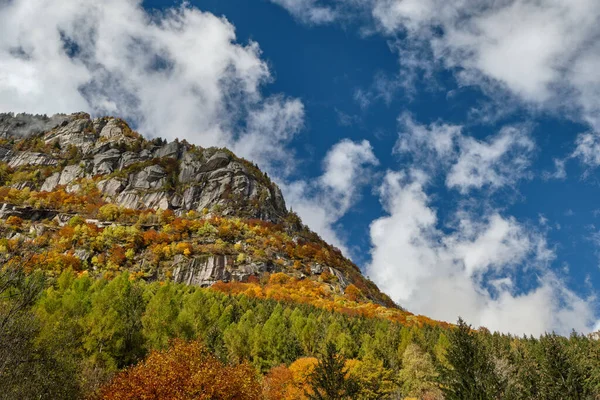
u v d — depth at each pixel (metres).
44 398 23.12
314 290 141.12
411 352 49.97
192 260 150.00
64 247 140.88
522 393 28.92
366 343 58.88
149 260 149.75
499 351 48.34
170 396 26.42
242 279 145.88
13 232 145.50
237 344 51.84
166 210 195.12
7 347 20.16
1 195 188.62
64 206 190.62
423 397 42.72
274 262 167.50
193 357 31.59
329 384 29.33
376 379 43.56
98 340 38.22
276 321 61.03
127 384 27.36
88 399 27.17
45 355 25.33
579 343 50.22
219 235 179.25
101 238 150.75
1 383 19.98
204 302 66.44
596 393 30.02
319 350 55.88
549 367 31.89
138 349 43.97
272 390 39.00
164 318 48.12
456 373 28.55
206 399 27.36
